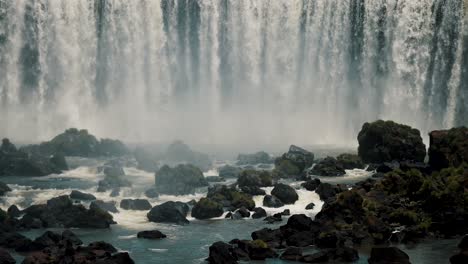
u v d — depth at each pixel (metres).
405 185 57.06
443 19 92.38
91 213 55.56
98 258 46.59
